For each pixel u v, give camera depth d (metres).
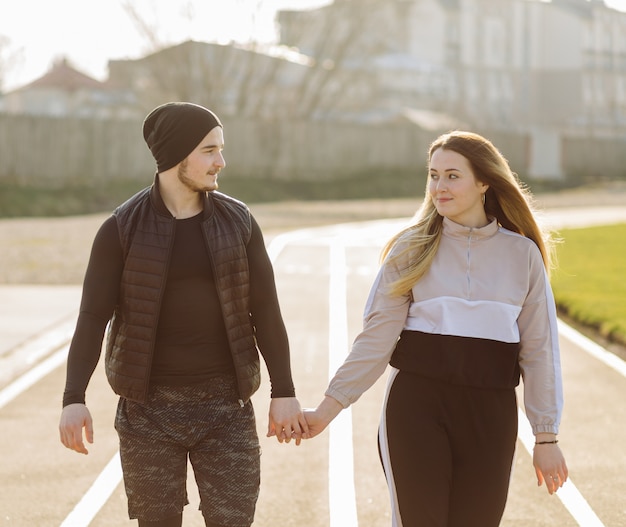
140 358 3.62
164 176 3.69
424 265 3.70
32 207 31.50
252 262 3.79
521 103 87.00
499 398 3.66
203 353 3.68
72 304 12.85
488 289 3.69
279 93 47.41
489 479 3.62
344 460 6.21
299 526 5.04
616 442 6.62
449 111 78.62
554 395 3.73
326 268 16.05
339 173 43.66
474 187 3.73
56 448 6.51
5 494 5.56
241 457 3.69
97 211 32.81
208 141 3.64
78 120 35.19
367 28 47.91
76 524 5.09
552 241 4.04
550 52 87.88
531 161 51.78
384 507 5.34
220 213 3.74
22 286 14.38
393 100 76.12
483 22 84.62
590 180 52.84
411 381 3.68
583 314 11.71
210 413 3.69
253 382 3.74
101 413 7.39
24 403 7.78
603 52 88.62
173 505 3.69
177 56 41.38
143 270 3.62
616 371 8.90
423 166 46.62
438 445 3.60
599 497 5.49
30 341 10.43
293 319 11.55
